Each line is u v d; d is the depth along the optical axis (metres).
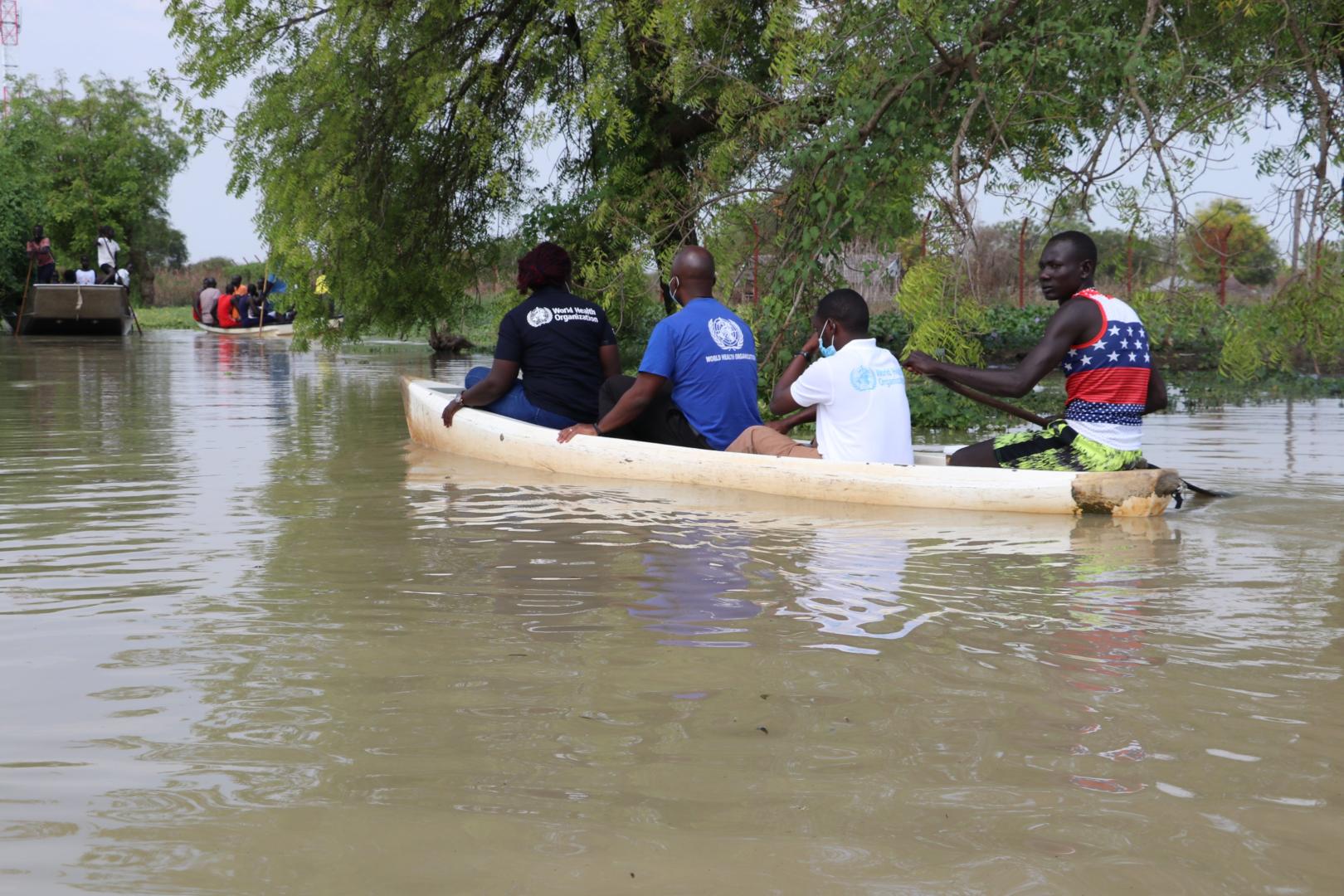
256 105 11.45
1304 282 6.72
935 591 3.26
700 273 5.82
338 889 1.57
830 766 1.99
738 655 2.62
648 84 10.04
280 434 7.59
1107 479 4.47
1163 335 7.27
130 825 1.77
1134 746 2.08
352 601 3.14
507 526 4.30
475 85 11.62
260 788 1.91
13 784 1.92
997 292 16.56
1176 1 7.49
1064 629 2.85
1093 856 1.67
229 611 3.05
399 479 5.58
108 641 2.76
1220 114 6.29
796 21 7.68
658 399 5.80
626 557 3.73
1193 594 3.23
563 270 6.46
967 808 1.82
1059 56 6.61
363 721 2.21
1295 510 4.65
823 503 4.84
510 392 6.40
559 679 2.46
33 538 4.07
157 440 7.24
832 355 5.18
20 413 8.95
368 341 23.03
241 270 25.98
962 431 8.17
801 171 7.75
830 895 1.55
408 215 12.48
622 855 1.67
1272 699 2.33
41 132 33.88
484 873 1.62
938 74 7.39
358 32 10.91
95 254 44.62
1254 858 1.66
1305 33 6.94
